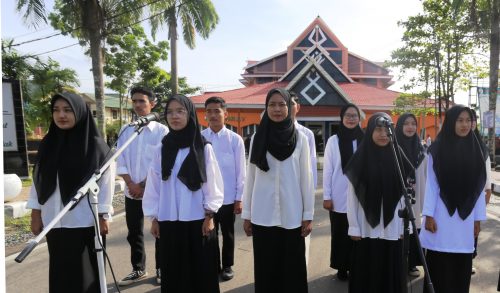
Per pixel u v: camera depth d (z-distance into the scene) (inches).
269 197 120.0
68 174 110.0
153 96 168.9
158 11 577.6
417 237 98.1
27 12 423.8
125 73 770.8
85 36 469.4
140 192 157.2
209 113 168.9
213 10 631.2
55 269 110.5
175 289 119.0
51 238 110.9
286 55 1184.2
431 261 119.3
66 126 108.5
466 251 114.7
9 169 381.1
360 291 124.5
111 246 208.4
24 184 400.5
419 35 546.6
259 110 876.0
